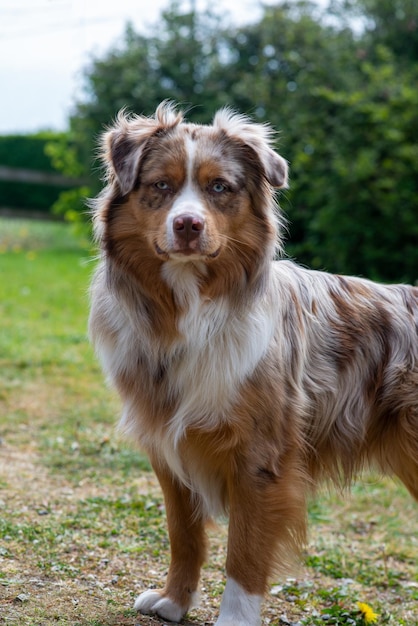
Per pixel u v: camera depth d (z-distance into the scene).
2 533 4.72
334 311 4.27
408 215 12.09
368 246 12.58
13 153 23.50
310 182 13.02
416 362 4.29
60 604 3.91
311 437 4.18
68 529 4.94
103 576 4.38
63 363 8.90
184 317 3.77
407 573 4.96
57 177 22.66
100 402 7.71
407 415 4.23
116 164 3.88
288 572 3.91
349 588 4.64
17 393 7.84
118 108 17.14
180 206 3.69
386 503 6.05
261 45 16.39
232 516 3.82
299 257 13.59
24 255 17.95
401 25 15.51
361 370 4.26
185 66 17.14
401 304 4.46
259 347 3.77
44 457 6.27
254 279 3.86
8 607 3.79
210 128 3.96
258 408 3.76
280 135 13.89
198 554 4.09
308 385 4.09
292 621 4.14
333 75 14.09
